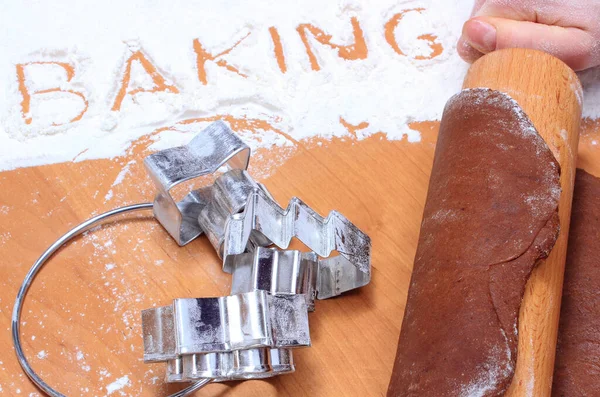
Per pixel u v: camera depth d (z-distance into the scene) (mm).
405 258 487
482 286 409
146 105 535
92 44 557
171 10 571
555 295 425
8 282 474
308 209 462
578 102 476
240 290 468
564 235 442
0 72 547
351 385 452
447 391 396
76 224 494
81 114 533
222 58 555
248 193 475
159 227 492
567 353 440
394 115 531
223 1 575
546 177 431
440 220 438
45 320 463
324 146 522
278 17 569
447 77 547
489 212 425
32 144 518
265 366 434
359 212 501
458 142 457
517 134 444
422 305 422
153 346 434
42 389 441
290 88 541
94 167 512
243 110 537
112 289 472
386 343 463
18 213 495
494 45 522
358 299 474
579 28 521
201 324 431
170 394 447
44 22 564
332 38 563
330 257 482
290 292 457
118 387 448
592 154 519
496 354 396
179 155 476
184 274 479
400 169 516
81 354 455
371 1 577
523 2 529
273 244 489
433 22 569
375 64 553
